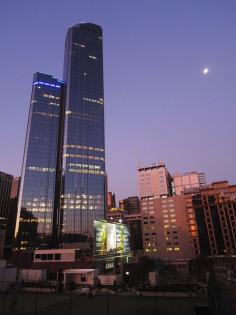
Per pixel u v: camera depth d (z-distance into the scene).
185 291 53.75
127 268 89.88
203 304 43.06
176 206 196.25
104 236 107.94
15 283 67.19
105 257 104.19
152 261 104.44
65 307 43.75
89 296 53.41
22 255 134.25
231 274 106.56
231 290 59.00
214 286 29.56
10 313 40.03
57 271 89.19
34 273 75.75
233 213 182.12
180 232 189.25
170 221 194.25
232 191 194.12
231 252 172.00
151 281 66.56
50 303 47.38
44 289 61.97
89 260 93.81
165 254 187.50
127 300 48.97
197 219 189.12
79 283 72.00
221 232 180.75
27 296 55.41
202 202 191.38
